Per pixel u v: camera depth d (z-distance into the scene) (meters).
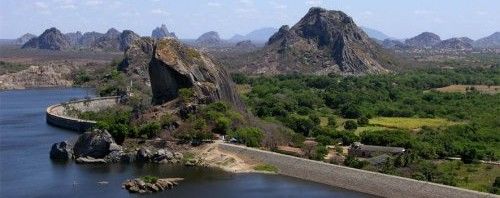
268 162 178.88
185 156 189.88
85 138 193.50
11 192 152.38
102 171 176.12
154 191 153.38
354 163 171.25
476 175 165.88
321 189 157.25
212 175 171.75
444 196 140.38
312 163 169.00
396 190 148.88
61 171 175.75
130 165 184.62
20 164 184.50
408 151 187.12
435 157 190.50
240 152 186.75
